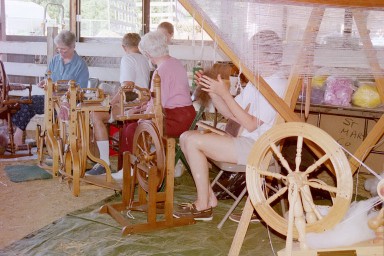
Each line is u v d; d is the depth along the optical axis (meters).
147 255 2.98
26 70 7.30
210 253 3.04
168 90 3.99
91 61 7.19
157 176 3.38
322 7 2.65
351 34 2.82
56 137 4.57
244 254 3.06
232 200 4.00
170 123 4.03
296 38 2.70
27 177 4.47
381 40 2.86
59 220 3.51
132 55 4.73
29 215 3.63
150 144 3.51
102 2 7.09
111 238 3.22
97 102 4.23
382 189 2.26
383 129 3.06
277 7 2.61
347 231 2.35
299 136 2.32
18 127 5.52
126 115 3.41
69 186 4.26
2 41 7.44
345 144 4.30
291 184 2.31
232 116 3.37
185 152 3.45
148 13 6.77
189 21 6.12
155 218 3.36
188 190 4.31
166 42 4.06
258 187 2.46
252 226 3.51
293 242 2.55
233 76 4.38
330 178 4.36
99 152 4.66
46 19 7.58
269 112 3.08
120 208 3.69
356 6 2.67
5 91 5.26
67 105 4.26
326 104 3.65
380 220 2.34
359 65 2.88
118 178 4.45
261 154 2.44
